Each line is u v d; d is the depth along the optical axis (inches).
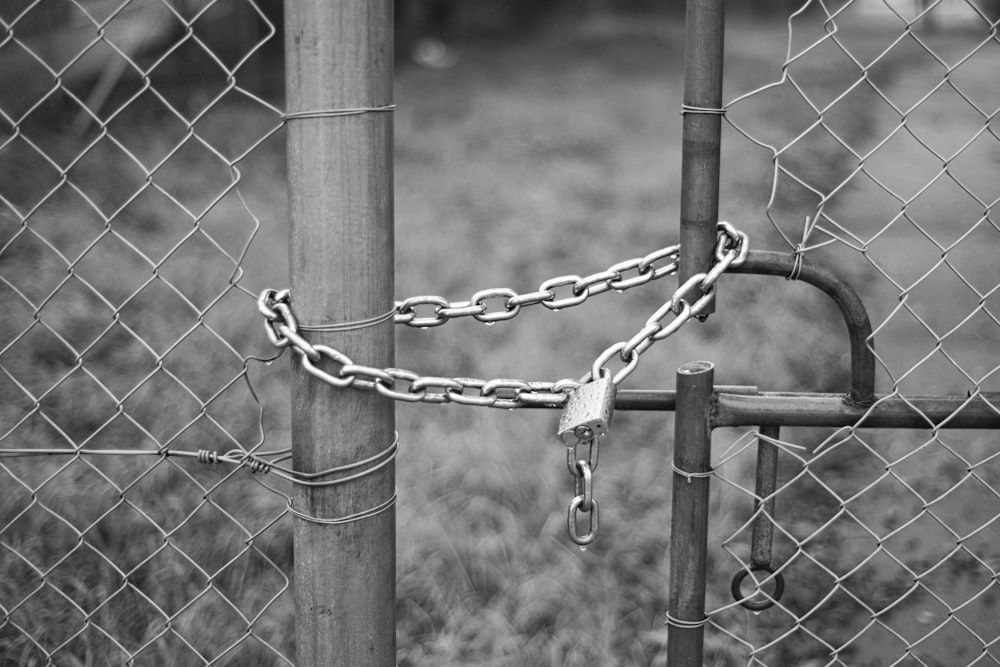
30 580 106.3
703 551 66.4
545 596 110.9
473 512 127.8
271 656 97.7
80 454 68.4
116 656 96.7
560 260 261.0
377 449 59.2
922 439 152.9
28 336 177.9
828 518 132.1
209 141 351.9
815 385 174.7
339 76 53.7
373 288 56.8
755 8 1457.9
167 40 369.1
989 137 435.5
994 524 132.0
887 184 357.1
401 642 104.0
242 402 157.2
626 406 65.7
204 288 213.5
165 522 120.1
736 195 329.4
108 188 279.3
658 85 753.6
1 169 271.3
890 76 654.5
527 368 178.7
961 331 207.8
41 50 307.6
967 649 106.4
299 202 55.6
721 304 209.6
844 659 104.3
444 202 335.0
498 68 841.5
